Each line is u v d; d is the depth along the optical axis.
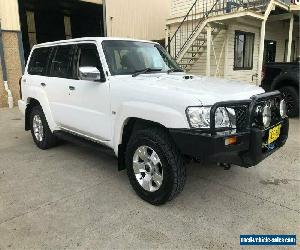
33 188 3.79
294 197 3.49
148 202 3.38
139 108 3.27
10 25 10.07
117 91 3.59
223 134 2.85
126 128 3.62
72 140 4.53
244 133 2.95
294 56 16.78
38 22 15.48
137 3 15.08
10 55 10.20
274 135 3.33
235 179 4.00
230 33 11.68
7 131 6.89
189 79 3.78
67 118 4.55
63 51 4.68
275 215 3.10
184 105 2.91
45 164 4.64
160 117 3.07
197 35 10.80
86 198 3.51
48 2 13.36
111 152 3.83
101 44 3.95
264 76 8.30
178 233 2.82
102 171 4.34
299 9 11.72
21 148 5.52
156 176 3.25
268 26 13.95
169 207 3.29
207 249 2.59
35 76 5.31
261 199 3.45
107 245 2.65
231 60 12.02
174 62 4.78
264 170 4.31
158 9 16.25
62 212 3.20
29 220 3.05
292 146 5.43
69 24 16.95
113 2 13.88
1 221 3.03
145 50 4.40
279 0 11.02
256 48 13.36
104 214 3.15
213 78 4.15
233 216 3.10
